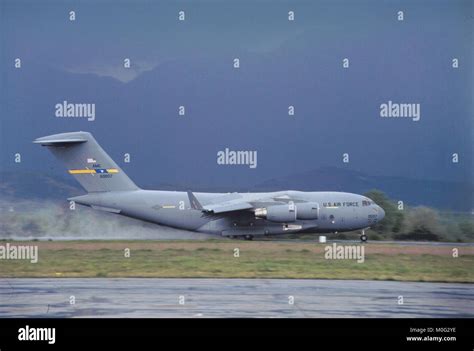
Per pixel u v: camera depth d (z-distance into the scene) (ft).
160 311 90.38
